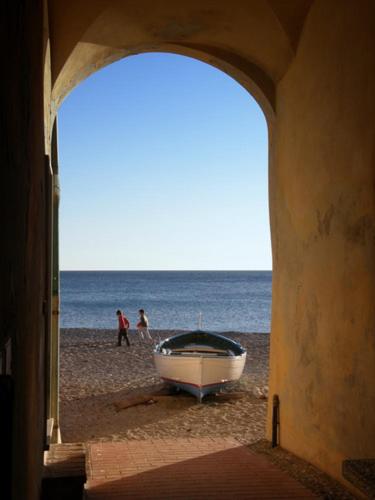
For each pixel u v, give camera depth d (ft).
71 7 17.51
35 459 10.73
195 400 37.50
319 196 16.62
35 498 10.75
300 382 18.33
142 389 41.06
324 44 16.28
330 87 15.79
